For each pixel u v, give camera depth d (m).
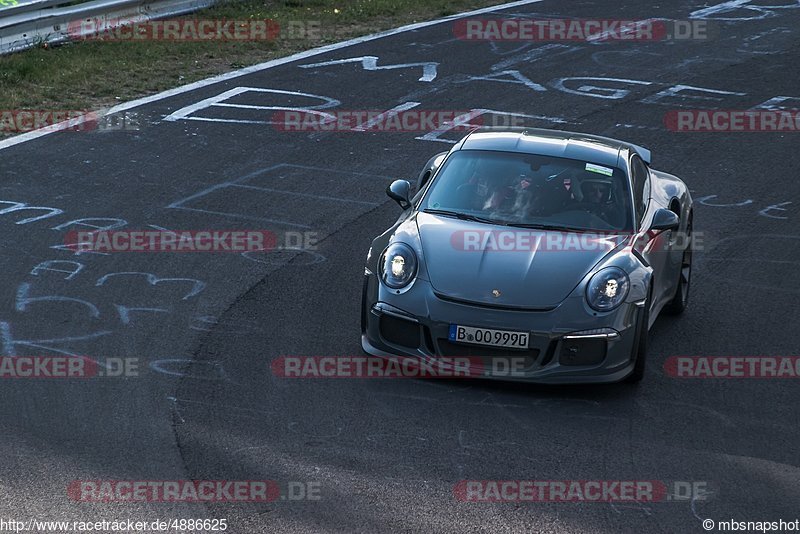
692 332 28.67
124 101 49.84
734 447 22.03
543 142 29.27
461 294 24.09
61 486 19.25
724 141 48.28
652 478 20.52
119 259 31.83
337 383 24.20
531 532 18.38
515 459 21.05
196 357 25.34
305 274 31.44
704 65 61.75
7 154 41.94
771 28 71.88
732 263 34.25
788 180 43.41
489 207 27.03
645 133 49.00
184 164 41.81
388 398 23.55
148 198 37.75
